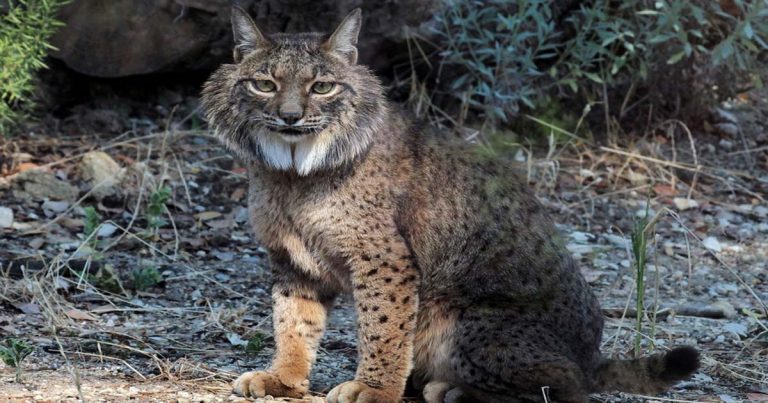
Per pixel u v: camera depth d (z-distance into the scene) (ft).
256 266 41.42
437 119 52.47
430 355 28.73
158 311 36.06
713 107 57.31
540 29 49.75
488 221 28.43
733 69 54.44
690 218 49.08
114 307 36.04
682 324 37.40
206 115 29.60
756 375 32.30
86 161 46.75
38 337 32.73
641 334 32.86
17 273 38.11
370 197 27.91
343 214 27.81
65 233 42.29
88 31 49.98
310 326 29.17
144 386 28.45
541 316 27.76
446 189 28.63
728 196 51.83
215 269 40.68
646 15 52.03
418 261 28.50
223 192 47.19
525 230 28.58
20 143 48.98
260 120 27.99
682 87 55.57
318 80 27.96
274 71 28.09
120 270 39.70
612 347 33.71
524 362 26.81
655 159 52.47
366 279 27.76
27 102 50.31
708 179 53.06
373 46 51.21
